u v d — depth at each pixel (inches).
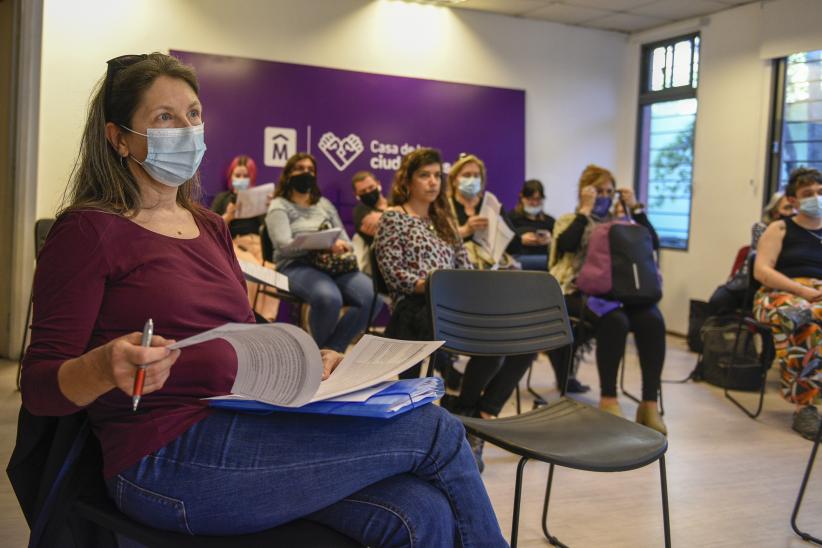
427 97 241.8
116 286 46.2
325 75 227.3
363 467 46.0
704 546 89.4
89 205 47.0
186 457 44.5
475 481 49.4
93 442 49.3
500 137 253.1
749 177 230.2
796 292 142.5
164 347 38.8
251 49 217.3
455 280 79.7
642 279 136.3
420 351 50.8
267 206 181.8
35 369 42.8
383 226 114.6
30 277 182.7
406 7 237.1
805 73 215.0
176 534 44.8
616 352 138.4
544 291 84.8
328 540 45.4
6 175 183.2
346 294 166.1
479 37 248.5
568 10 244.1
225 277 51.5
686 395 167.9
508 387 106.6
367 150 234.8
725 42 236.5
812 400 136.9
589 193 169.6
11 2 179.6
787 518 98.6
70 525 47.7
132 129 48.4
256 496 44.1
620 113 275.9
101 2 196.2
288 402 42.5
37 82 181.6
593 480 111.0
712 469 117.7
